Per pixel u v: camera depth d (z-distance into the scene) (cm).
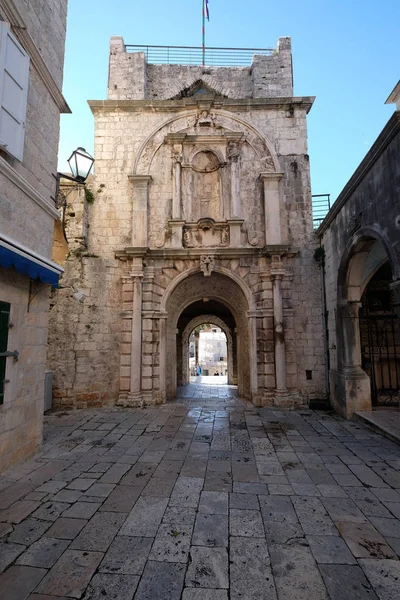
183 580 312
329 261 1124
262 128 1273
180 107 1273
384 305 1152
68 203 1183
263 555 349
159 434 804
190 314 1853
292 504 461
